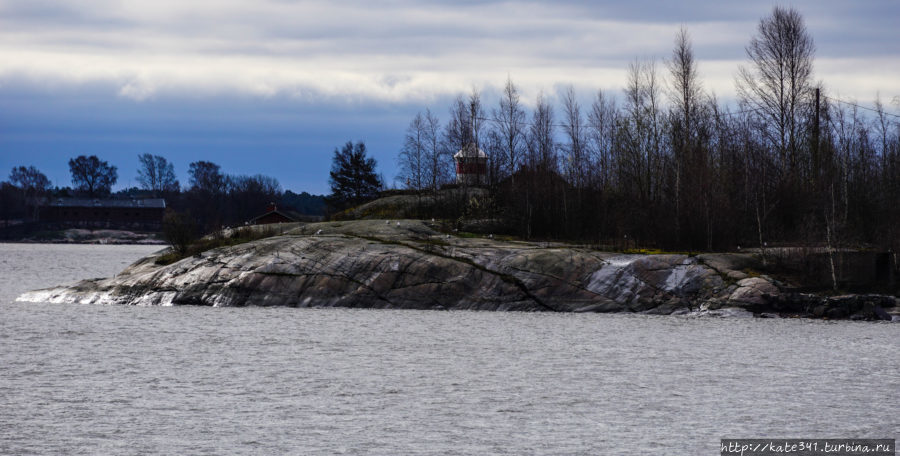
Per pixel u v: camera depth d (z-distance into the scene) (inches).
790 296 6338.6
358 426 3430.1
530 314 6427.2
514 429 3393.2
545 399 3858.3
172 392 3978.8
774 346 5078.7
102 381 4202.8
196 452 3107.8
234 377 4296.3
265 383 4158.5
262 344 5196.9
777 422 3479.3
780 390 3991.1
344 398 3870.6
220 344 5206.7
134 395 3917.3
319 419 3528.5
